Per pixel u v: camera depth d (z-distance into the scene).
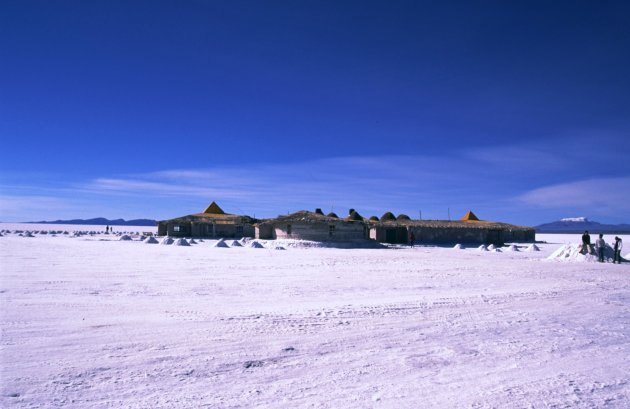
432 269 21.58
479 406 4.97
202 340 7.23
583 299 12.99
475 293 13.59
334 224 46.50
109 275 15.95
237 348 6.85
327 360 6.43
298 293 12.84
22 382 5.16
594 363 6.69
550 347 7.48
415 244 54.03
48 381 5.23
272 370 5.93
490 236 59.59
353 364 6.29
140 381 5.35
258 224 55.91
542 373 6.17
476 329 8.66
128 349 6.61
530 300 12.48
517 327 8.94
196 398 4.91
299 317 9.21
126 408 4.59
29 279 14.11
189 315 9.15
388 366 6.25
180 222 65.38
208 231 66.12
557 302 12.28
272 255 29.95
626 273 21.70
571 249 31.27
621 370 6.40
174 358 6.25
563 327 9.06
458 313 10.22
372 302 11.42
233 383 5.41
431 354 6.90
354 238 47.19
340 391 5.27
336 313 9.75
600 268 24.22
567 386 5.68
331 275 18.02
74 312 9.12
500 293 13.69
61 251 29.22
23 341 6.83
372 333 8.09
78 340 7.00
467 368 6.27
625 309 11.50
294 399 4.99
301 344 7.20
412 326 8.75
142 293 12.01
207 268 19.73
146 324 8.23
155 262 22.17
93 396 4.86
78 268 18.14
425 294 13.17
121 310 9.50
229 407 4.71
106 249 32.91
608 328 9.11
